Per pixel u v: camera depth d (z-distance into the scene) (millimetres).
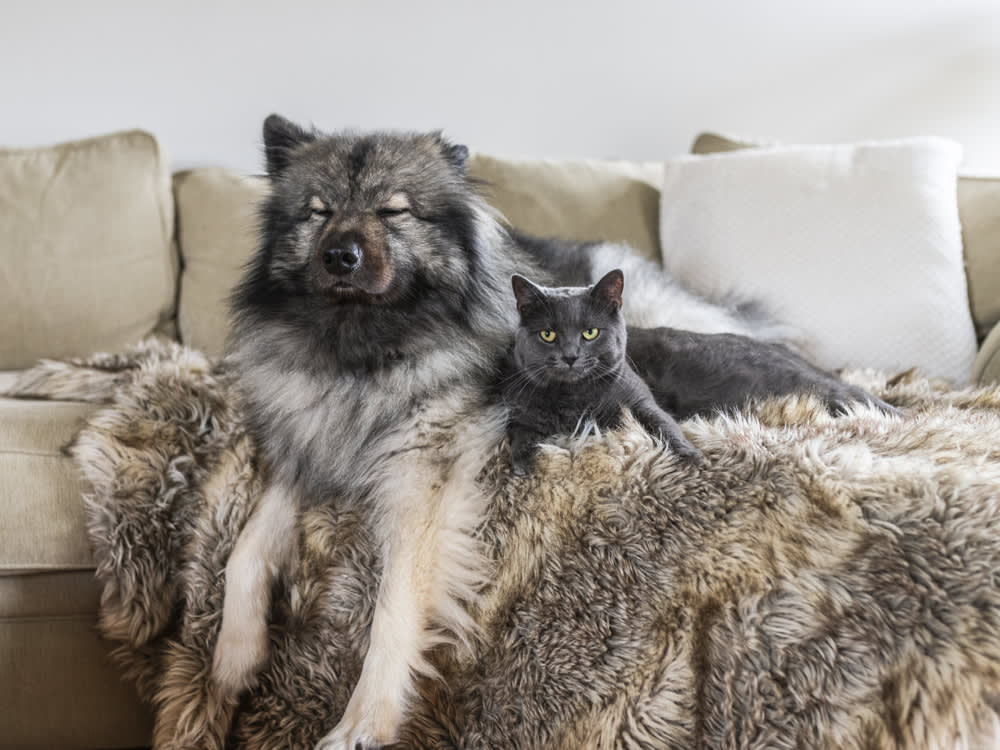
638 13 3188
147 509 1788
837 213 2398
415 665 1549
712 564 1403
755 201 2479
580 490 1539
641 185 2783
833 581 1306
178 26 3002
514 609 1549
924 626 1229
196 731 1645
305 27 3061
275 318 1836
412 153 1815
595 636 1458
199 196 2793
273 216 1847
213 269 2713
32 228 2598
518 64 3189
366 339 1749
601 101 3252
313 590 1696
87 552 1784
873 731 1231
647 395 1708
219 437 1910
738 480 1454
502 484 1627
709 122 3303
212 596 1729
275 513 1770
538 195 2705
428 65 3150
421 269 1757
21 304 2566
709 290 2484
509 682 1521
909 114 3309
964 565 1229
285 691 1683
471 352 1796
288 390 1806
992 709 1166
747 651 1327
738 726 1313
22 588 1782
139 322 2676
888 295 2307
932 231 2338
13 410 1923
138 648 1804
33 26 2932
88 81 3004
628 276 2277
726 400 1825
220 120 3094
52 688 1822
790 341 2318
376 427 1741
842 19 3232
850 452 1437
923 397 1920
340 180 1740
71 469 1800
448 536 1622
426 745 1584
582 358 1618
